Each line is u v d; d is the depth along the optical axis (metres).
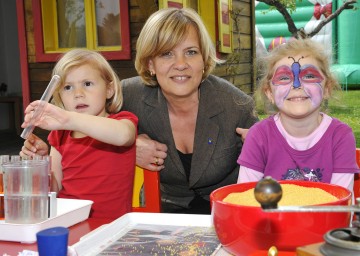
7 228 1.11
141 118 2.01
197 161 1.98
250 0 5.96
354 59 8.94
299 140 1.54
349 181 1.47
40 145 1.81
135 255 0.96
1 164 1.22
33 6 4.29
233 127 1.96
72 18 4.20
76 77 1.78
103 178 1.76
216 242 1.03
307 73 1.47
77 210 1.25
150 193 1.79
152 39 1.82
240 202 0.95
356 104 7.09
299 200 0.93
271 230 0.84
